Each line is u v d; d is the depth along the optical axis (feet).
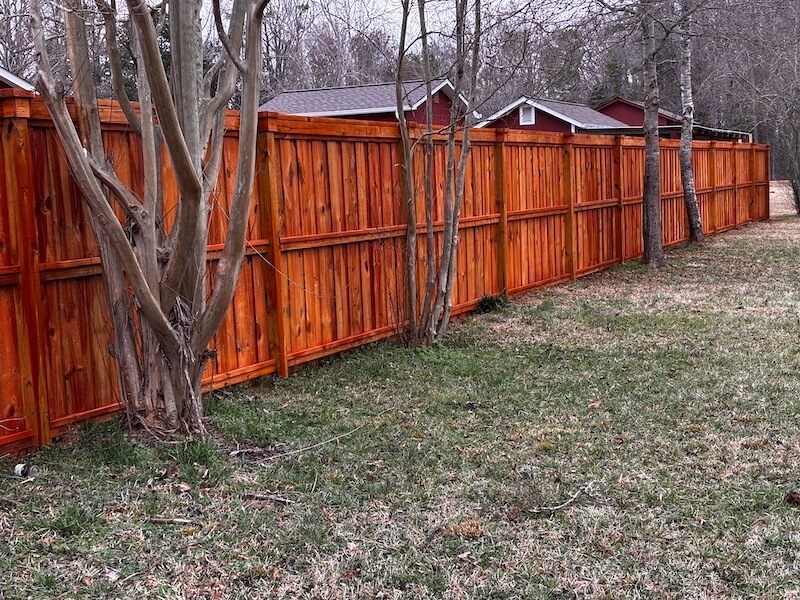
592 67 43.09
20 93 13.65
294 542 11.37
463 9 22.30
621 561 10.76
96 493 12.85
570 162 34.94
